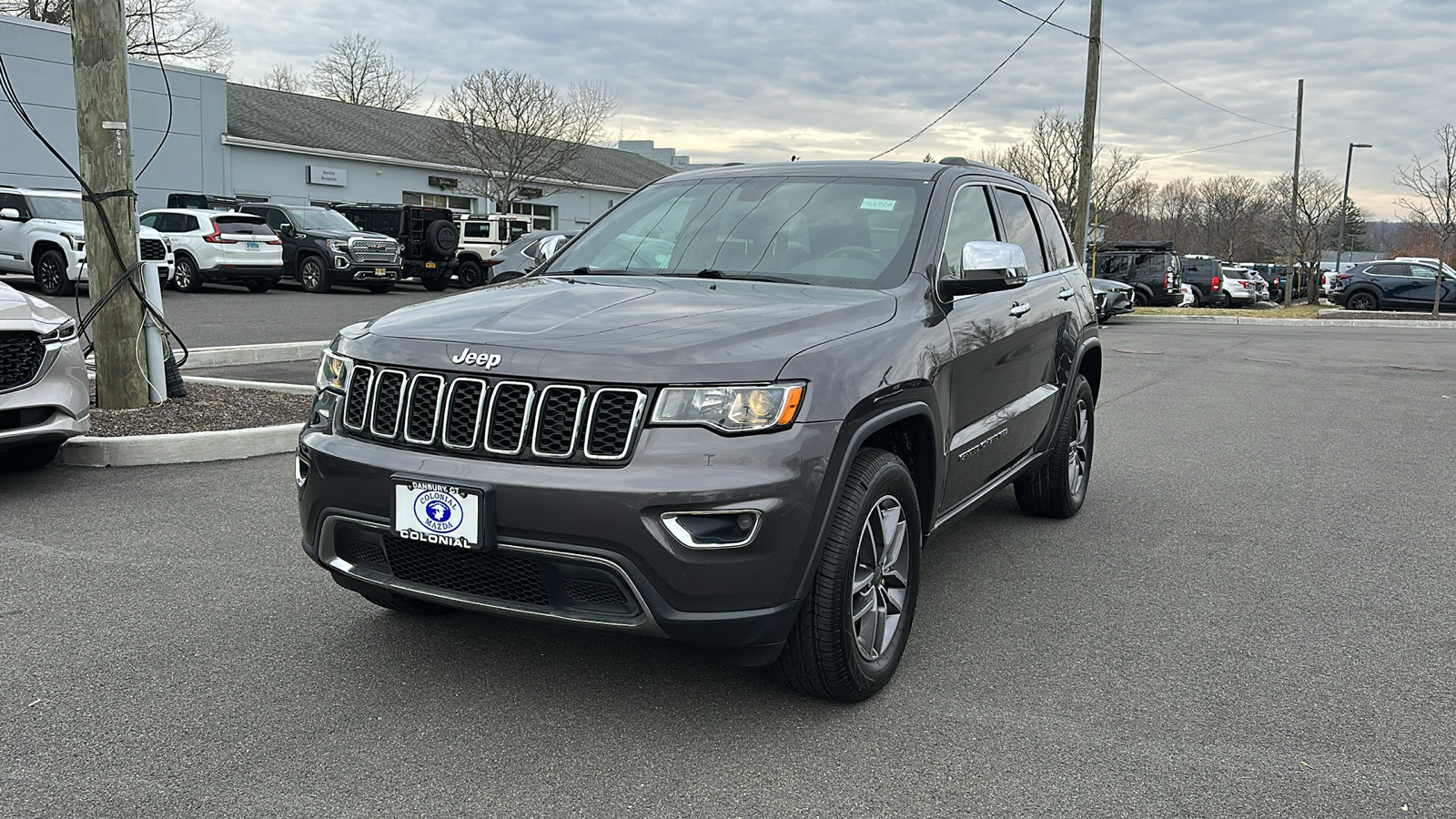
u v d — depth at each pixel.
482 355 3.04
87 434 6.61
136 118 26.61
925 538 3.85
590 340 3.04
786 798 2.81
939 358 3.69
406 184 33.59
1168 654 3.90
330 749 3.03
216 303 18.25
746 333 3.11
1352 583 4.80
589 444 2.91
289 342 12.63
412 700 3.37
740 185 4.63
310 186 30.94
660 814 2.71
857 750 3.09
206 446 6.62
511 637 3.91
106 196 7.14
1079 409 5.91
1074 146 42.91
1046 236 5.59
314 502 3.29
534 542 2.90
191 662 3.63
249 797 2.76
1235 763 3.05
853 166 4.60
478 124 34.78
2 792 2.76
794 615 3.04
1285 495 6.57
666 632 2.92
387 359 3.20
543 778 2.89
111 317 7.29
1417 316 29.45
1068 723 3.30
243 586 4.38
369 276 22.14
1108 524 5.80
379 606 4.14
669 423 2.89
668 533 2.85
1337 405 10.73
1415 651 3.98
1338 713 3.42
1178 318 26.31
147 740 3.06
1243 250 78.19
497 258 22.12
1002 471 4.84
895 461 3.42
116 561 4.66
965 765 3.01
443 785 2.84
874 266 3.96
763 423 2.93
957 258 4.27
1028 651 3.91
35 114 24.23
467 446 3.02
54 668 3.55
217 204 23.75
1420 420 9.76
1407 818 2.76
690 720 3.26
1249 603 4.50
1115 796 2.85
